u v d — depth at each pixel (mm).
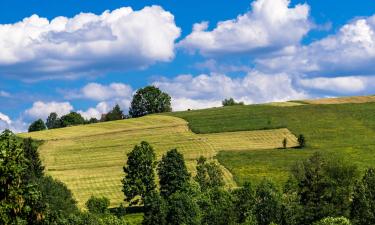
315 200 94688
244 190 99750
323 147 151875
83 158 151750
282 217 95938
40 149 161750
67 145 166125
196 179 123562
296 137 163250
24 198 24562
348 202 93375
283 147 153750
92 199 109625
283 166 134875
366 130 166625
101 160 149500
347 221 80188
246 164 138125
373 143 153375
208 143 160875
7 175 24109
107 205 110250
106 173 138875
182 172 123125
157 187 130375
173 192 121688
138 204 125188
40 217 25297
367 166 131125
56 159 151125
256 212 97000
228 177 129875
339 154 143375
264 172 131125
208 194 105750
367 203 89750
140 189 121250
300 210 93750
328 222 80312
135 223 107500
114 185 130875
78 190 127438
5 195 24094
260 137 165375
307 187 95938
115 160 149125
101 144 166000
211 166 124062
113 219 90875
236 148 154500
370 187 91625
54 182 86875
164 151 154875
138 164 122375
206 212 100938
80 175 137625
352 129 168000
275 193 99375
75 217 80625
